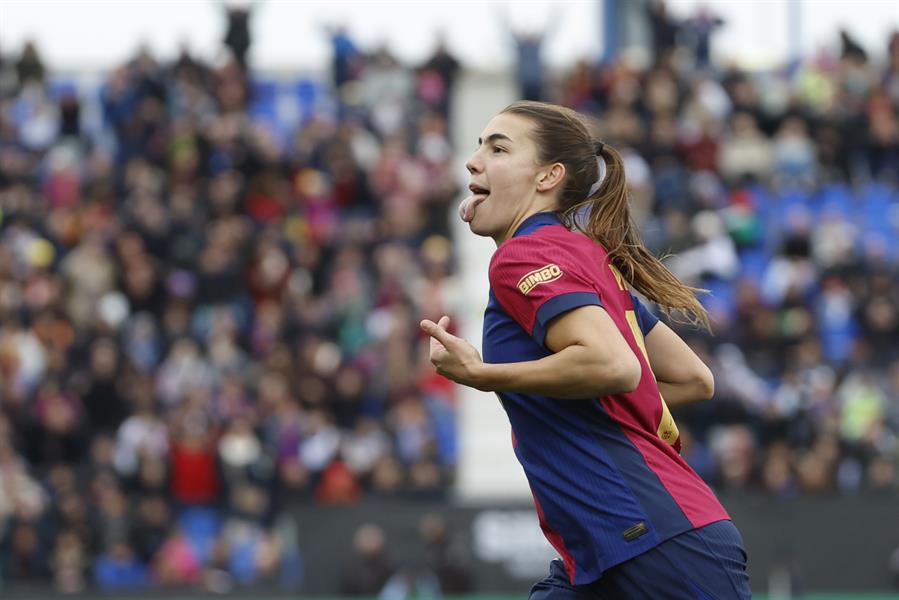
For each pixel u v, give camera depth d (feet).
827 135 223.10
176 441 151.33
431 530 148.05
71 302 175.94
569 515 41.42
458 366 40.40
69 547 144.05
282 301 181.27
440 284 185.88
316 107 234.17
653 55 245.65
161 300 180.24
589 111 224.12
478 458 182.09
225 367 167.32
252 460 152.15
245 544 147.02
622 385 39.78
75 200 202.49
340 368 167.53
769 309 181.88
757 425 163.94
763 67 257.75
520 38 228.63
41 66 226.38
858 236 210.18
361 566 146.10
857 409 170.91
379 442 159.02
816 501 153.28
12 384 162.81
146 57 218.79
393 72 229.04
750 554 152.35
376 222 198.59
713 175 213.25
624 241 44.29
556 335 40.34
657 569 40.55
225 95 221.25
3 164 202.59
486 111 235.81
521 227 43.19
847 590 151.94
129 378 163.53
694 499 41.34
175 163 205.36
